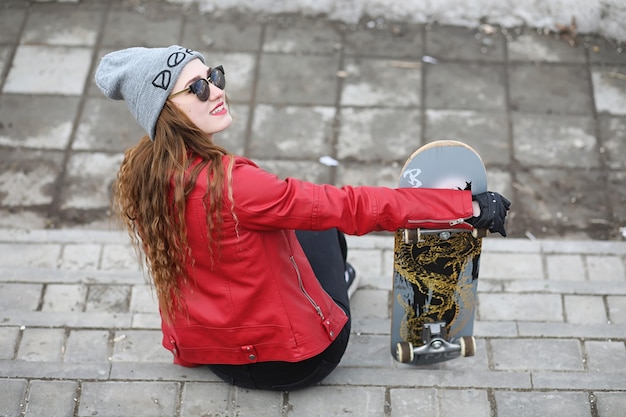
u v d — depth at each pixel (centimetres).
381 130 458
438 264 296
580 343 345
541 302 364
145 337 351
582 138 451
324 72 489
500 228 265
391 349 333
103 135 460
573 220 412
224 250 253
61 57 500
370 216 249
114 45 507
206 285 270
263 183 240
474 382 330
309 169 441
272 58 497
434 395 327
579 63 490
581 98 471
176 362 332
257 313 275
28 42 507
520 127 457
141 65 234
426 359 330
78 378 333
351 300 368
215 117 246
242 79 486
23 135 459
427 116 464
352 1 521
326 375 316
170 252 257
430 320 319
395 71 488
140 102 236
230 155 243
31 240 397
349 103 472
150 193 242
